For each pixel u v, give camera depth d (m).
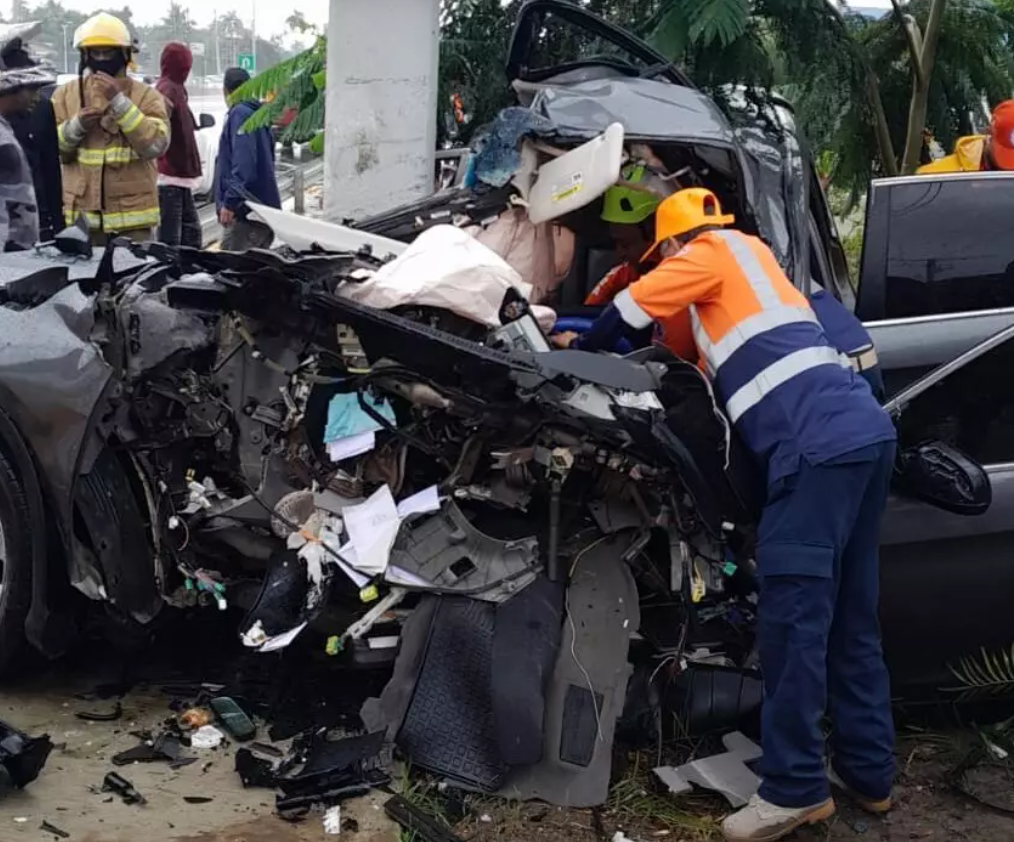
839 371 3.17
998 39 6.96
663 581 3.51
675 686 3.62
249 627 3.40
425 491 3.43
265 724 3.51
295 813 3.06
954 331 3.81
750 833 3.11
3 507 3.46
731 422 3.23
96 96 6.46
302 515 3.48
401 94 4.96
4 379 3.41
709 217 3.34
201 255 3.50
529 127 3.83
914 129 6.76
